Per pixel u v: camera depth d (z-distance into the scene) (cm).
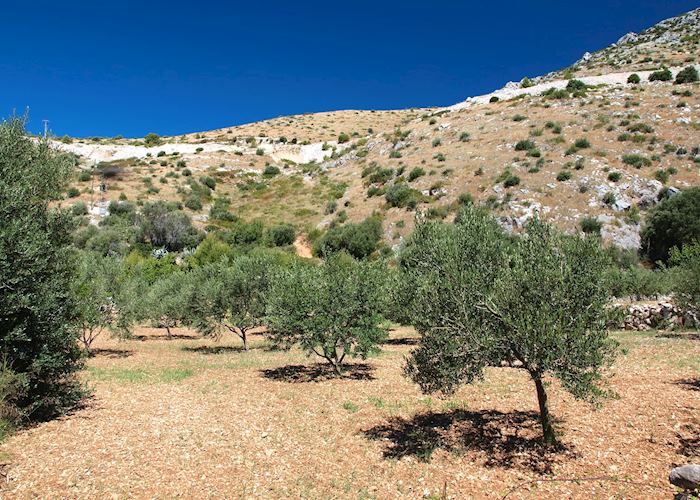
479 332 641
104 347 2256
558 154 5253
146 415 1004
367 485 648
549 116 6344
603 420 820
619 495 559
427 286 694
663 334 1812
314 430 888
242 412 1024
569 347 605
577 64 11656
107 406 1087
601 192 4412
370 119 14138
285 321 1422
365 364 1638
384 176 6250
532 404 977
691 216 3628
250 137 11575
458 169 5594
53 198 1069
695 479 538
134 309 2256
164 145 10294
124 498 609
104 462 729
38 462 726
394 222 5044
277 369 1580
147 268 4094
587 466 645
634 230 4038
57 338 954
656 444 695
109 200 6406
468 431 835
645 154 4928
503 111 7131
